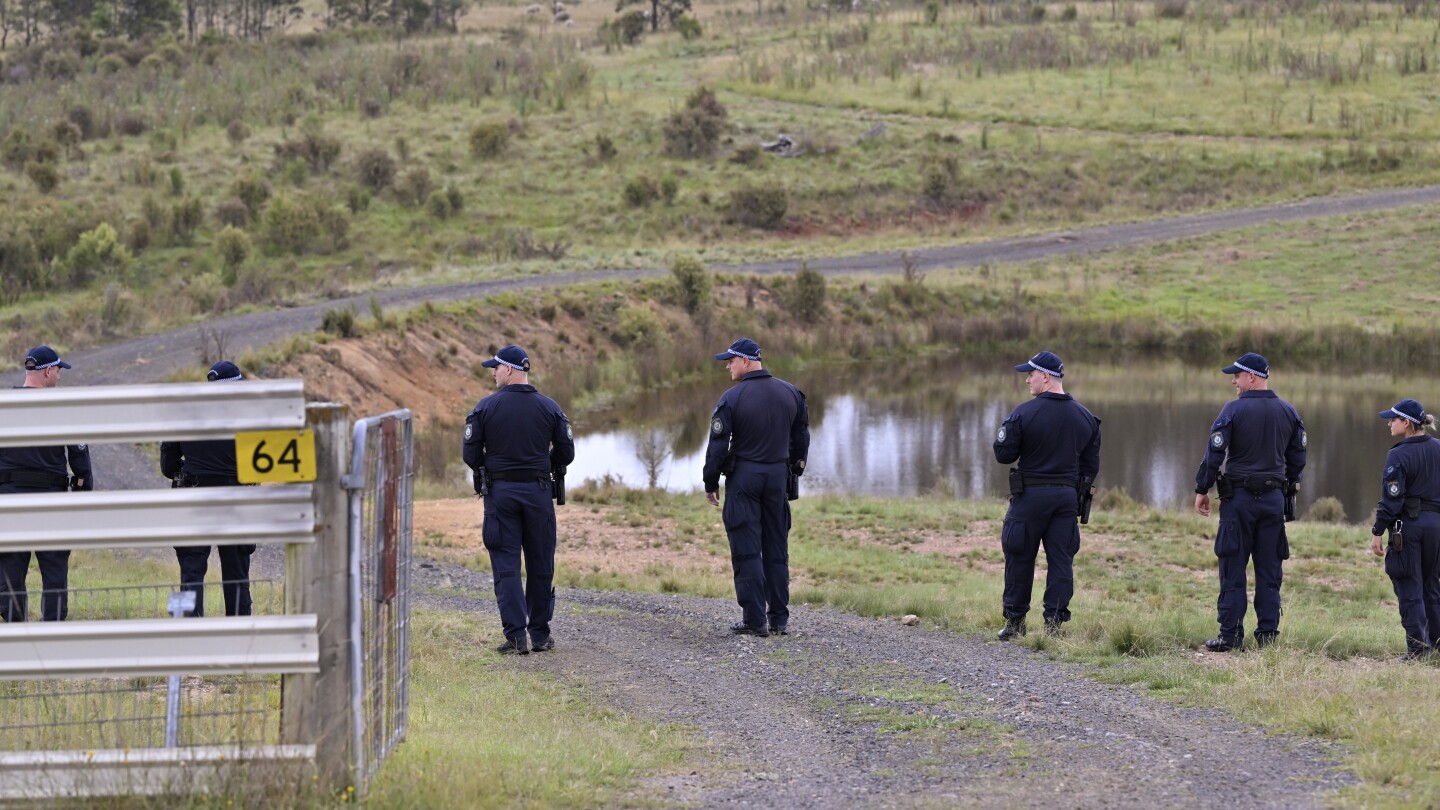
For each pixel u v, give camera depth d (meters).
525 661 15.20
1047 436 16.48
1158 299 81.75
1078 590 23.50
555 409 15.77
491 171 101.94
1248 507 15.44
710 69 137.00
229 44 154.38
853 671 14.30
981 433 52.59
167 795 7.98
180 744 8.95
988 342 76.88
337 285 68.62
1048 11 159.25
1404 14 147.25
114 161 99.50
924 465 46.09
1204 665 14.13
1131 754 10.34
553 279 74.00
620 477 39.56
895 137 111.25
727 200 98.25
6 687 11.54
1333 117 113.94
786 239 94.00
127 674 8.12
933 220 98.25
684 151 107.12
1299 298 80.81
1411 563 15.62
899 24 155.50
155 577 19.69
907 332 76.44
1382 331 74.00
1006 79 128.38
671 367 66.25
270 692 11.63
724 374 68.19
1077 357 73.81
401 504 9.46
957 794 9.29
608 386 62.50
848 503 35.25
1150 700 12.52
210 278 72.19
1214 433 15.56
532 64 129.88
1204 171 104.44
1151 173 104.31
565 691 13.55
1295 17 147.62
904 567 26.45
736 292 76.19
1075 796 9.13
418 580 23.09
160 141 104.12
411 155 103.62
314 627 8.20
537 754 10.05
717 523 31.86
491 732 10.93
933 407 58.97
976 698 12.75
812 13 167.38
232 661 8.19
